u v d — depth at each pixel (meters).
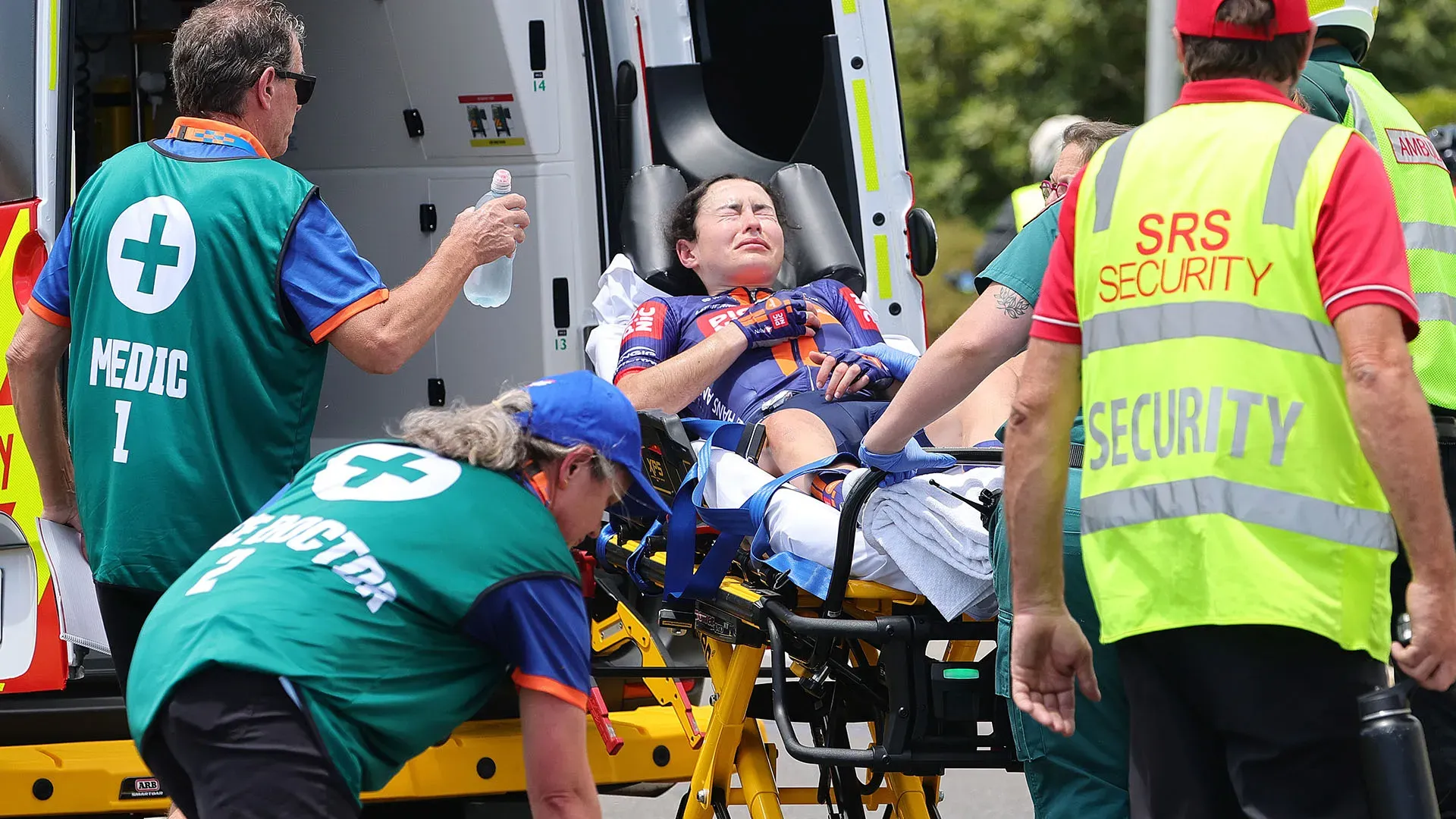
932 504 12.04
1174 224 9.27
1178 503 9.08
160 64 21.83
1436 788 12.12
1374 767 8.86
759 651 13.38
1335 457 8.94
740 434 13.91
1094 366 9.50
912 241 19.36
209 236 12.57
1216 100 9.54
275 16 13.33
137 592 12.88
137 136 21.56
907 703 11.96
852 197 19.67
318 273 12.66
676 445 13.52
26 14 14.51
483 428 9.89
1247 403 8.95
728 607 13.00
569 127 18.94
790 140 20.92
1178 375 9.13
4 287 14.39
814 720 14.43
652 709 15.69
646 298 18.03
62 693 15.30
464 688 9.73
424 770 14.53
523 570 9.48
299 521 9.72
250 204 12.65
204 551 12.64
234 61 13.00
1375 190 8.88
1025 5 56.97
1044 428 9.88
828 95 19.94
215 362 12.57
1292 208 8.98
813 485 13.93
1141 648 9.69
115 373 12.64
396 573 9.41
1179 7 9.73
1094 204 9.62
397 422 19.41
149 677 9.41
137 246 12.64
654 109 20.34
